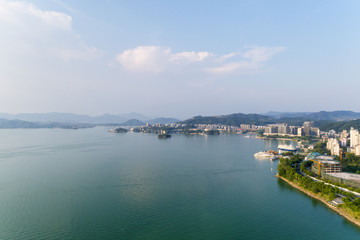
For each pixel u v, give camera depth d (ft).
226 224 521.24
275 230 496.64
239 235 476.95
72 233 479.00
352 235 474.49
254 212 581.94
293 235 477.36
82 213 570.46
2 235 470.80
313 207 611.06
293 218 549.13
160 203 635.25
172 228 501.97
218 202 645.10
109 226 507.71
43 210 586.45
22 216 552.82
